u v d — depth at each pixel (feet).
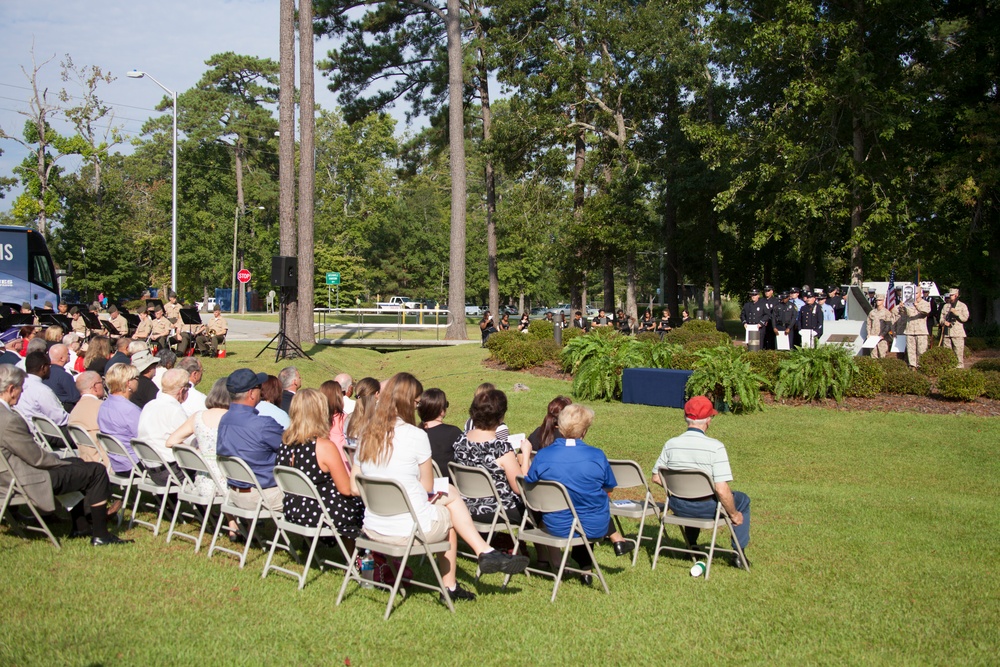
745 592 20.63
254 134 210.38
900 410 51.11
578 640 17.33
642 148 128.26
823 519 29.37
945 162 91.04
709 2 95.91
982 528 28.09
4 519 25.22
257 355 77.36
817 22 87.25
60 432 27.78
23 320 67.82
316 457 21.20
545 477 21.20
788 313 67.10
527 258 220.64
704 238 138.62
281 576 21.38
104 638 16.48
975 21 98.84
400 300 232.53
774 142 91.56
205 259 209.15
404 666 15.81
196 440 24.75
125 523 26.58
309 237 89.86
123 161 229.45
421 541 18.98
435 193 258.78
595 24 116.98
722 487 21.91
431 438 23.98
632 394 56.03
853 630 17.98
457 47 101.19
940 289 110.22
